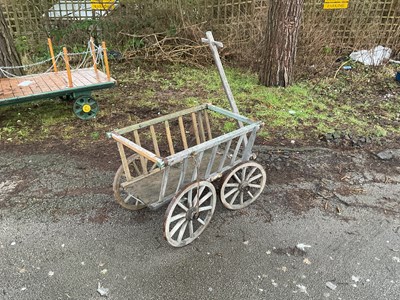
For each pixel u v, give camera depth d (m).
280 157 4.34
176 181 3.19
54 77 5.35
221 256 2.94
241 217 3.38
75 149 4.42
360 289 2.69
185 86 6.50
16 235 3.10
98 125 5.03
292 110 5.55
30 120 5.11
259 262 2.90
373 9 7.91
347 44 8.05
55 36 7.61
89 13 7.93
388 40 7.86
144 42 7.64
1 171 3.94
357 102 5.98
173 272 2.79
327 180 3.96
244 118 3.32
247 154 3.32
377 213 3.50
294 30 6.04
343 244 3.11
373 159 4.38
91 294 2.60
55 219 3.29
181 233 2.96
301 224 3.33
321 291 2.66
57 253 2.93
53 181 3.80
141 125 3.16
